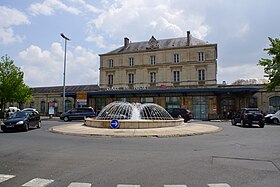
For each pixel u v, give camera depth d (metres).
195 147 10.28
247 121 22.30
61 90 64.69
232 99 42.88
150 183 5.49
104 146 10.51
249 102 41.69
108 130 16.02
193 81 49.22
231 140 12.59
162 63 51.66
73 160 7.75
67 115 32.94
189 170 6.60
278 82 30.98
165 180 5.71
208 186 5.30
